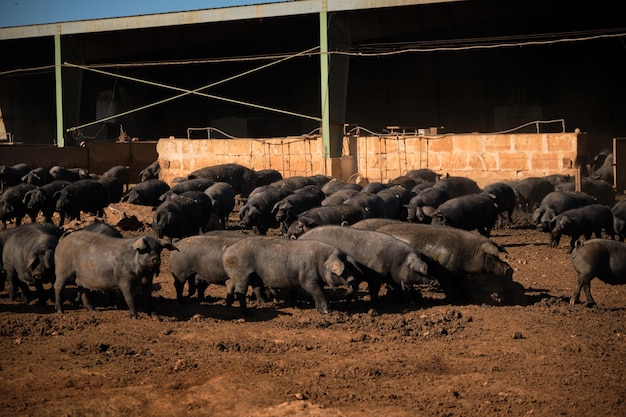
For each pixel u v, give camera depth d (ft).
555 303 47.37
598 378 33.71
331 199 73.20
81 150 135.95
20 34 141.38
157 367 35.12
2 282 50.96
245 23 133.49
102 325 42.14
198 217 70.49
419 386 32.71
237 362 35.70
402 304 47.50
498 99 159.53
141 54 168.35
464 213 68.74
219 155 120.98
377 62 166.40
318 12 119.03
